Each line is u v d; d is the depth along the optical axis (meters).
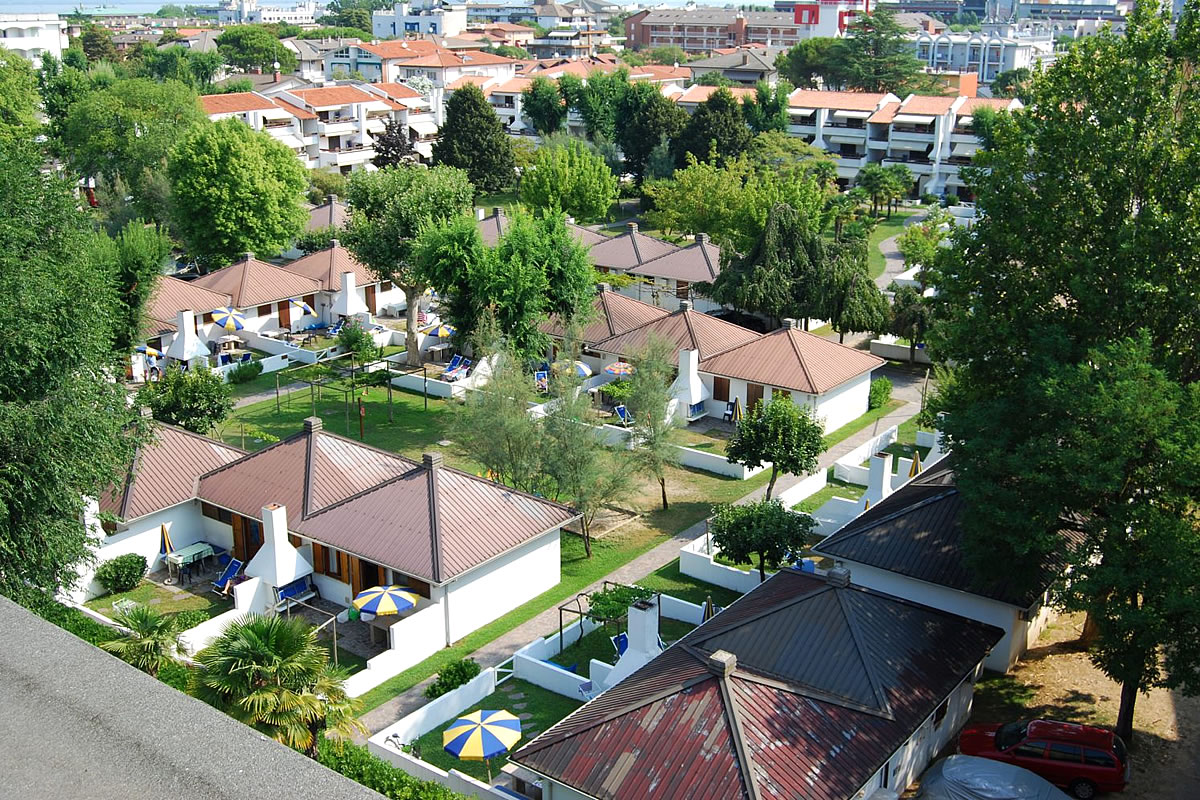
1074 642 34.34
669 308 76.19
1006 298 32.72
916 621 28.80
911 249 73.19
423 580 35.03
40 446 29.36
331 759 24.56
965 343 32.31
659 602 34.88
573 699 32.06
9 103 103.44
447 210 62.91
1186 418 26.03
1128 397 25.75
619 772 23.48
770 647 27.50
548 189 98.31
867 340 68.38
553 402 42.88
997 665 32.50
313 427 41.28
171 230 84.31
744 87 151.75
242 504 39.50
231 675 23.70
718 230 86.69
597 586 39.78
